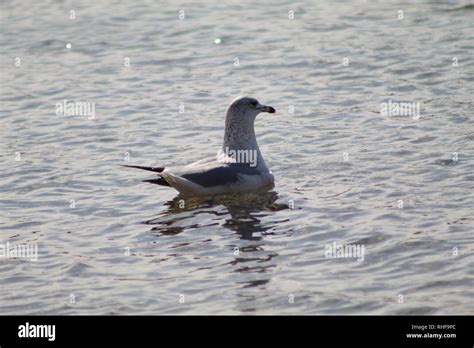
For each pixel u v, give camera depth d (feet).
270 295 42.37
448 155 60.13
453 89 74.23
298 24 96.94
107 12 106.01
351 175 58.08
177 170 56.24
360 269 44.80
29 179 60.29
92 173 61.11
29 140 68.28
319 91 76.33
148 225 51.88
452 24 92.84
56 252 48.70
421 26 92.99
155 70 84.69
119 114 73.36
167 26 98.84
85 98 77.51
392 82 77.15
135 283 44.47
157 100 76.38
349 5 103.55
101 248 48.98
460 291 41.86
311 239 48.65
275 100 74.74
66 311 41.83
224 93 77.25
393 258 45.70
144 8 107.04
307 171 59.36
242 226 51.01
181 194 56.54
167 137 67.77
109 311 41.57
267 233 49.80
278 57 86.02
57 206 55.67
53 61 88.79
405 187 55.26
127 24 100.58
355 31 92.84
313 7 103.81
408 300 41.24
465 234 47.80
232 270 45.32
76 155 64.69
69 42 94.73
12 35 97.91
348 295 42.01
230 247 48.21
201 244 48.83
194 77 82.12
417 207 51.96
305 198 54.65
